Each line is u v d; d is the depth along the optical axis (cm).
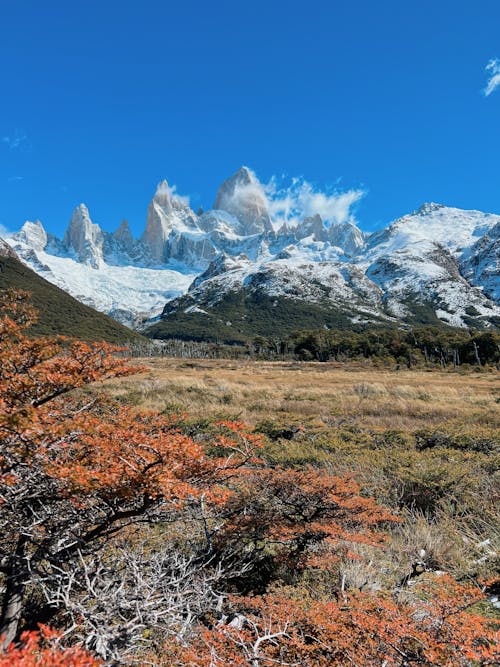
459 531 572
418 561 431
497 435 1095
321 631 272
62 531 288
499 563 455
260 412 1816
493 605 383
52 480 277
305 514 489
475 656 233
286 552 471
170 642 274
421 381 3859
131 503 296
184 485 279
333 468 817
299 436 1204
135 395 1952
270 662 256
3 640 254
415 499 673
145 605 256
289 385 2975
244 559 444
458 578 444
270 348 12825
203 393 2294
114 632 237
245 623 321
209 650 259
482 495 672
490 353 8125
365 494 688
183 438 316
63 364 302
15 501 272
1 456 257
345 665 247
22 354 298
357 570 422
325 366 7175
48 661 162
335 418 1666
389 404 2017
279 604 323
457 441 1091
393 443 1143
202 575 380
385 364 7350
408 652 249
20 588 275
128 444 300
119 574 310
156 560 320
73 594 288
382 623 259
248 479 495
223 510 443
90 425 289
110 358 317
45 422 265
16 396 288
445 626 265
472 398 2322
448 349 8994
